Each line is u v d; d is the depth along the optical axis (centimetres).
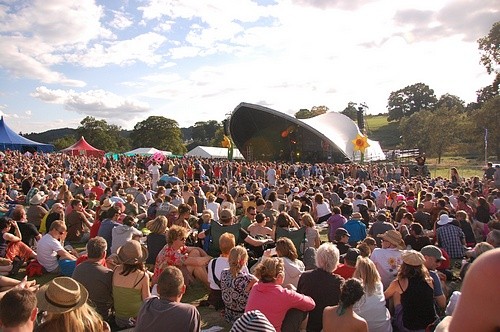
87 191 1545
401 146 9069
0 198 1541
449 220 992
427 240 794
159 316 381
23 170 2358
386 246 674
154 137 11388
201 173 2680
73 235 1062
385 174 3381
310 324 488
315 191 1688
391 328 502
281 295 453
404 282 515
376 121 15562
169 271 402
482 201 1205
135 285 529
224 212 846
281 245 608
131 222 815
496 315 116
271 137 6788
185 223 913
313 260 732
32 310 252
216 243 830
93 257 551
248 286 551
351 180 2545
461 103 13612
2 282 482
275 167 3291
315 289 491
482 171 4325
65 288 299
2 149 4750
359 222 982
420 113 8425
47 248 769
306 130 6388
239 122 6531
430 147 6938
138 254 537
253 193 1516
